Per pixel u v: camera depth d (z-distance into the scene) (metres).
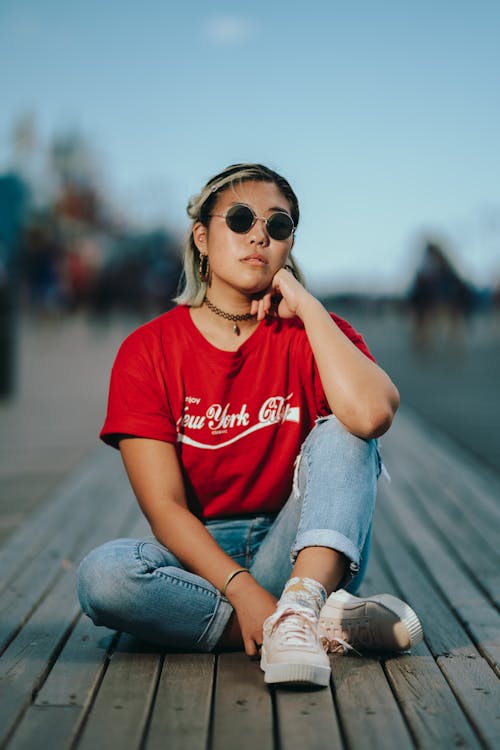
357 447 2.61
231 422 2.73
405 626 2.68
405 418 9.58
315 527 2.53
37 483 6.00
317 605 2.45
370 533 2.76
